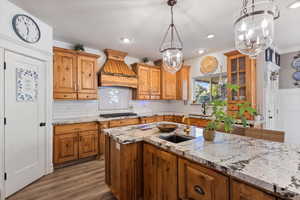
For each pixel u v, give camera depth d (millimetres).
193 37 3035
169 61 2123
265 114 3096
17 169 2031
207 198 1053
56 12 2146
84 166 2834
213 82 4312
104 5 1978
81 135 2986
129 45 3502
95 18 2312
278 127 3664
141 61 4664
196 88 4688
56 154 2682
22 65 2107
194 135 1737
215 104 1475
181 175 1256
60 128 2738
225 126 1432
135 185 1680
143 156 1706
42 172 2412
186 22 2424
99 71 3625
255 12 1295
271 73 3236
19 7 2016
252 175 789
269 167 890
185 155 1160
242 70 3125
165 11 2115
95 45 3494
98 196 1937
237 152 1155
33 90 2268
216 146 1310
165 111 5273
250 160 998
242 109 1377
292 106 3508
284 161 981
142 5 1979
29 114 2209
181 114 4414
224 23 2459
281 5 1933
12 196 1929
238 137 1638
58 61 2875
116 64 3844
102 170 2664
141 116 3992
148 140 1577
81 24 2500
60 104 3266
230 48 3719
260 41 1363
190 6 1989
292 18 2246
